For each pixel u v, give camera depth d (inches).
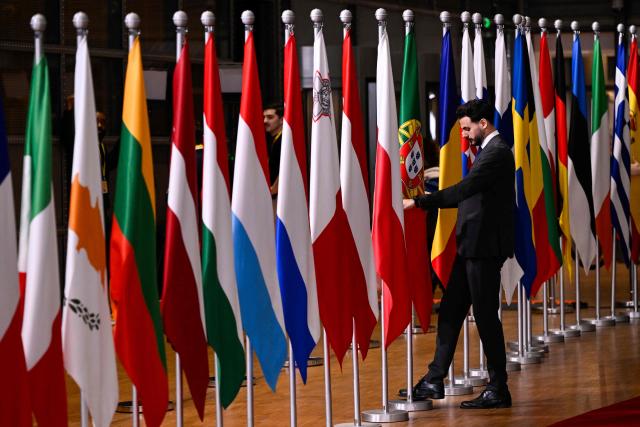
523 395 597.3
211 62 443.2
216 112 442.9
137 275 406.6
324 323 493.4
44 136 376.2
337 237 495.2
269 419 543.5
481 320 559.8
